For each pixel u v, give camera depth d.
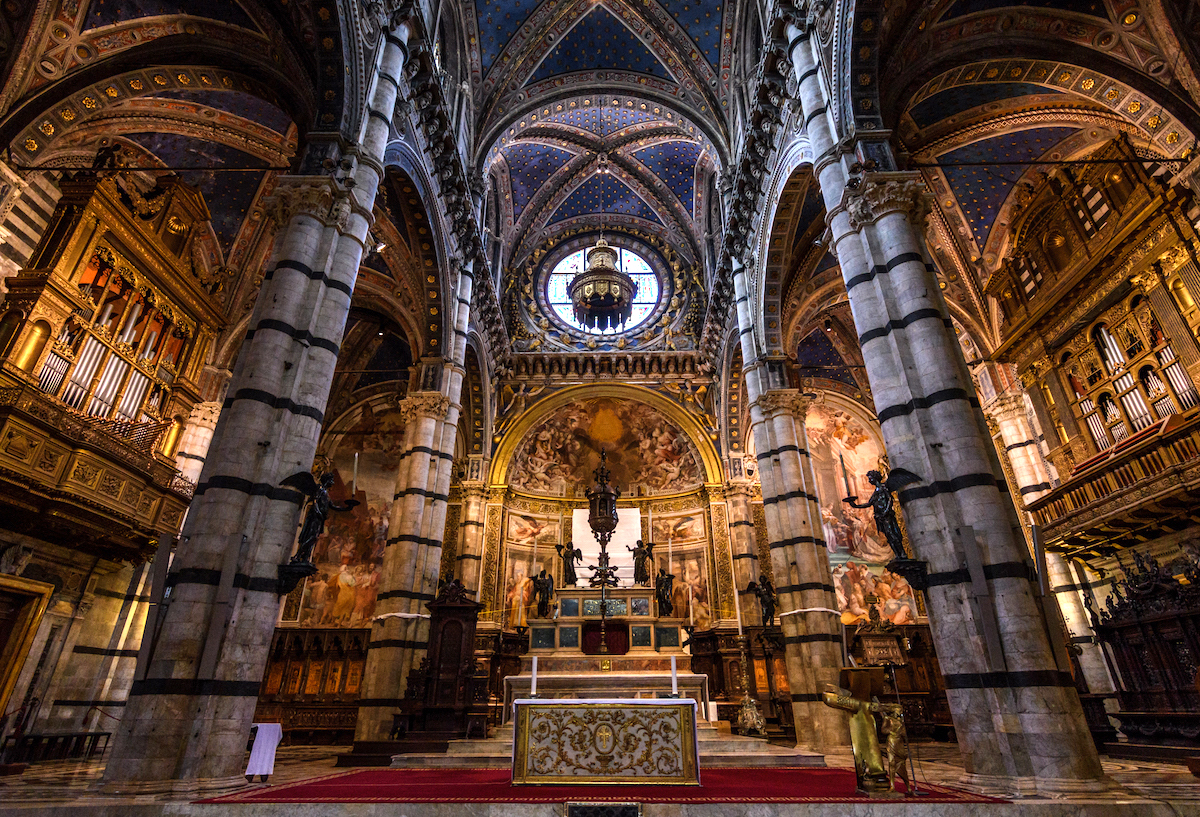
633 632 19.20
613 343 28.25
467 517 24.17
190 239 17.97
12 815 5.82
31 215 14.37
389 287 19.56
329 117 11.23
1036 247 18.50
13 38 12.61
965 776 7.43
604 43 21.27
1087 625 16.70
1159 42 12.99
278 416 9.08
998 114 16.09
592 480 27.44
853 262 10.36
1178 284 14.39
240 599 8.05
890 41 12.66
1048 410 18.61
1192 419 12.91
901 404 9.15
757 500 25.45
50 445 12.48
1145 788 7.30
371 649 15.35
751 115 15.89
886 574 24.98
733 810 5.99
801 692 13.88
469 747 12.05
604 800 6.16
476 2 19.66
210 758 7.23
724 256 21.20
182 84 14.38
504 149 24.42
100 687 15.41
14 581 13.09
